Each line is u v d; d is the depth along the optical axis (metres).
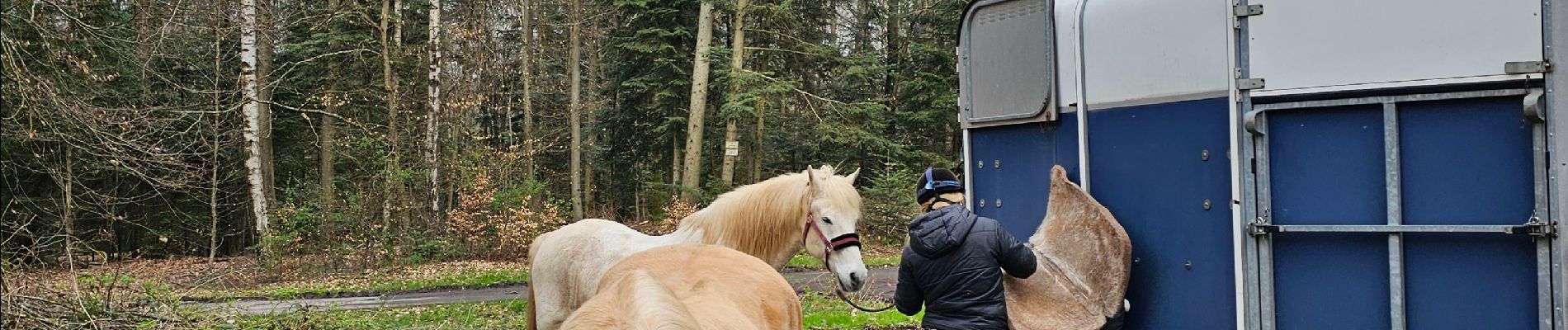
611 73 28.48
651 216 24.88
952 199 4.60
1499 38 3.66
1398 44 3.80
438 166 20.66
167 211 24.86
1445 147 3.79
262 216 18.11
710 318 2.92
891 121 26.22
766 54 25.41
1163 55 4.36
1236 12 4.07
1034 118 4.85
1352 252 3.95
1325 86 3.92
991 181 5.24
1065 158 4.77
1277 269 4.10
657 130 24.84
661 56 24.34
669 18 24.39
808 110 25.56
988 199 5.26
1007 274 4.78
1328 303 4.00
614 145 27.75
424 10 26.48
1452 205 3.78
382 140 21.91
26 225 8.75
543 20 29.98
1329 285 4.00
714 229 5.62
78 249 9.68
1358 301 3.95
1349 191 3.94
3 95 9.88
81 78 12.83
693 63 25.16
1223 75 4.12
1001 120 5.08
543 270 5.71
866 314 9.92
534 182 21.30
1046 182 4.88
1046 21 4.79
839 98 28.19
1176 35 4.30
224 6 17.78
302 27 23.61
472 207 19.98
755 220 5.54
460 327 10.06
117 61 15.96
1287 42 3.99
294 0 23.44
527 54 27.00
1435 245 3.83
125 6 15.47
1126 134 4.52
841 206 5.46
